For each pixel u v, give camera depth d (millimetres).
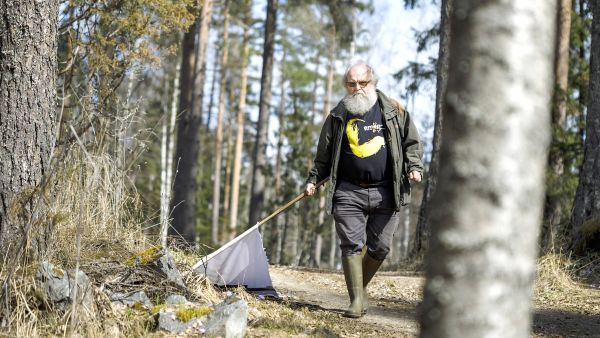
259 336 3902
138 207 5656
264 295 5289
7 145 4219
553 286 7551
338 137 4910
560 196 14172
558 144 14375
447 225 1569
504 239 1533
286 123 27875
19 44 4270
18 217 4148
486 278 1535
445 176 1590
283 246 27953
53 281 3709
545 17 1584
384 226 4996
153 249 4648
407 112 4945
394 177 4844
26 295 3709
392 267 11633
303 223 24375
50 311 3686
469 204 1548
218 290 5062
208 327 3730
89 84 7129
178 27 8242
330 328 4422
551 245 8812
